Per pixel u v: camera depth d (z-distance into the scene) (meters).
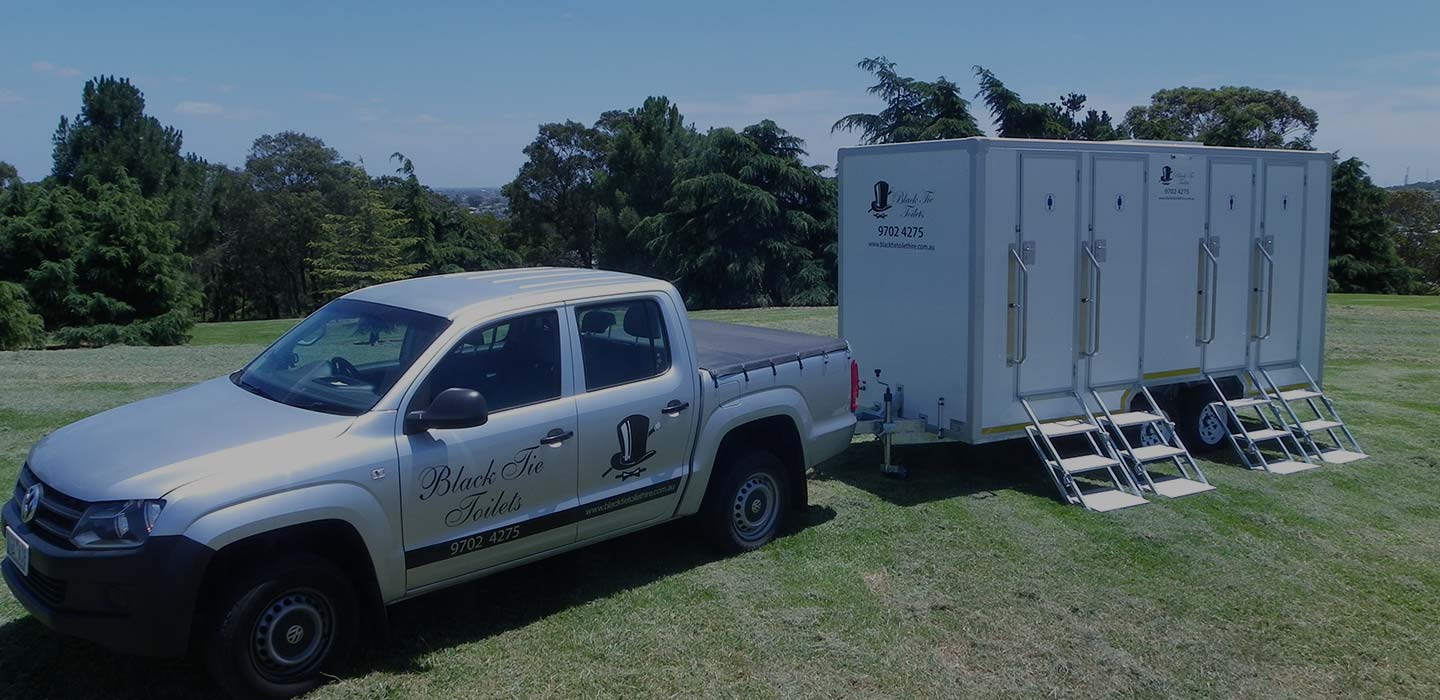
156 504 4.07
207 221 52.84
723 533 6.33
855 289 8.85
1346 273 50.38
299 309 68.75
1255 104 57.47
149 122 47.88
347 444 4.52
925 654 5.10
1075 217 8.26
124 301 31.06
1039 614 5.64
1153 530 7.14
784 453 6.82
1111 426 8.60
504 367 5.18
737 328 8.12
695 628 5.32
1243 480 8.59
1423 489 8.36
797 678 4.80
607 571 6.13
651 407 5.70
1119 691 4.79
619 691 4.62
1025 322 8.00
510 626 5.30
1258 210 9.61
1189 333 9.23
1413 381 13.77
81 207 31.55
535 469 5.16
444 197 64.19
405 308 5.37
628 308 5.76
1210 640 5.38
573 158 74.88
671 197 46.66
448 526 4.86
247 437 4.47
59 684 4.54
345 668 4.64
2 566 4.62
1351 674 5.04
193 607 4.05
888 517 7.31
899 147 8.30
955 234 7.87
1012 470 8.78
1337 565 6.52
